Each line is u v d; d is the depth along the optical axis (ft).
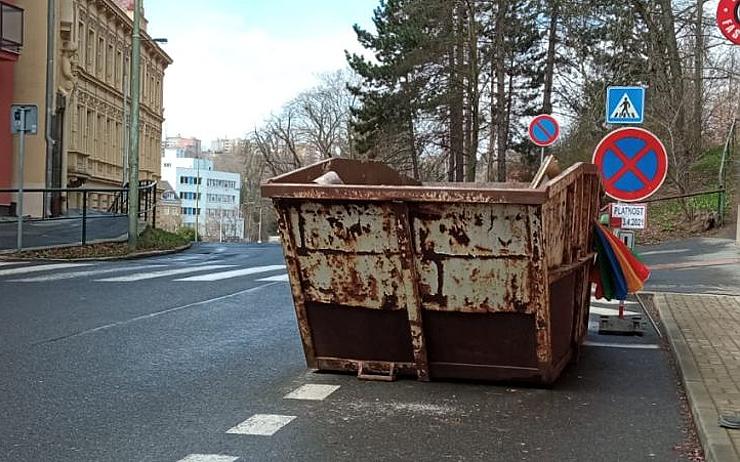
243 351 27.50
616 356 28.07
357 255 21.93
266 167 254.06
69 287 43.91
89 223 83.25
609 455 17.02
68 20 114.11
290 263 22.65
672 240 76.28
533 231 20.16
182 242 93.25
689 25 88.63
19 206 63.62
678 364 25.13
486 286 21.09
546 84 132.05
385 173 27.50
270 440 17.65
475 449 17.28
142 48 193.98
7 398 20.79
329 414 19.83
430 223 21.02
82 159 140.87
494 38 126.52
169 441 17.46
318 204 21.72
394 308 22.21
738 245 68.28
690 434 18.66
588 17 96.32
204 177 456.86
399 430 18.61
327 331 23.35
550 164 23.61
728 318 33.86
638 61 90.02
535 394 22.21
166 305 38.09
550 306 21.53
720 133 103.09
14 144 101.81
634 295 43.34
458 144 136.56
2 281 45.98
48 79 103.35
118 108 173.17
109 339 29.04
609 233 27.35
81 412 19.63
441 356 22.68
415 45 131.54
